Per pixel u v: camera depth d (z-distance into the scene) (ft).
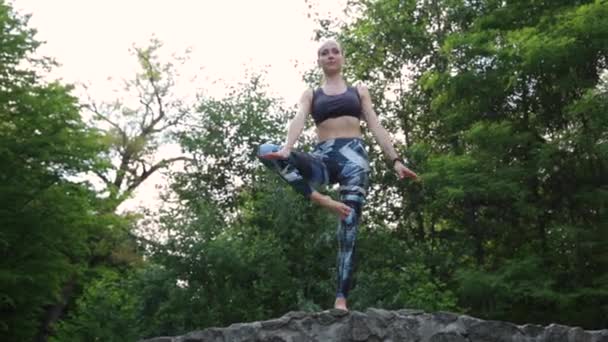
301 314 26.58
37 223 56.29
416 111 76.59
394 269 58.34
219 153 75.15
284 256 53.98
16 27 60.29
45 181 58.44
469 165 60.59
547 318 58.70
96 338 57.21
